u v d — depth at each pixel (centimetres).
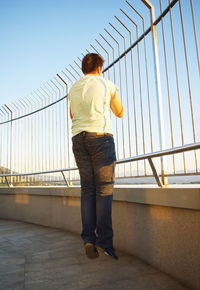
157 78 270
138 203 246
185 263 181
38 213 499
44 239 351
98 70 234
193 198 169
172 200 191
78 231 382
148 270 211
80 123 211
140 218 242
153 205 222
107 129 209
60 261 247
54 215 453
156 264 215
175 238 192
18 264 241
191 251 175
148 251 228
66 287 184
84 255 265
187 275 178
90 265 230
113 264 230
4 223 517
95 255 201
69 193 401
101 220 202
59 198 441
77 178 430
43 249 296
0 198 616
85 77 224
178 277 187
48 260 251
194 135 223
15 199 573
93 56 233
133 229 254
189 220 179
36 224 496
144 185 271
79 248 296
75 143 215
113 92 223
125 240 267
